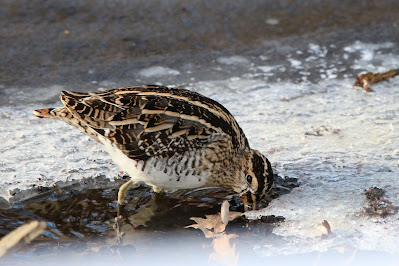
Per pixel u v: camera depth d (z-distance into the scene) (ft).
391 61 46.47
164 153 29.63
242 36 50.29
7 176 33.01
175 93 31.32
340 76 44.55
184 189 33.76
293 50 48.16
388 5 55.93
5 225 29.53
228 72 44.86
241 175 31.94
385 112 39.88
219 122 30.91
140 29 50.57
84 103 30.37
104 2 54.75
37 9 52.85
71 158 35.01
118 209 31.50
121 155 30.25
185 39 49.55
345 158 35.22
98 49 47.44
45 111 31.37
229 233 29.60
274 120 38.99
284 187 32.89
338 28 51.65
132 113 29.84
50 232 29.40
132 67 45.03
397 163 34.68
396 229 29.40
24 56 45.83
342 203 31.50
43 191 32.19
